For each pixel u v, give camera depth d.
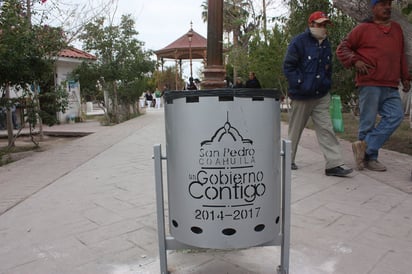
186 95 2.29
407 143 7.55
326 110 5.08
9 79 8.27
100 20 16.33
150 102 36.81
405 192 4.37
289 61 4.96
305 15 9.40
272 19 12.91
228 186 2.29
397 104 5.15
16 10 8.20
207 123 2.27
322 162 6.08
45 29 9.29
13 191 4.95
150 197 4.48
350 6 5.29
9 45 7.71
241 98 2.25
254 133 2.30
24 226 3.68
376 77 5.06
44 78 9.59
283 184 2.56
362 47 5.09
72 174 5.87
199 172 2.31
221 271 2.73
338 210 3.84
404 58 5.18
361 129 5.42
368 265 2.74
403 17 5.27
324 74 4.93
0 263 2.92
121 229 3.52
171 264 2.84
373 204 3.99
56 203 4.37
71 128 15.33
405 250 2.96
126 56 16.27
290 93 5.15
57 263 2.90
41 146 10.73
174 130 2.39
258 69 14.11
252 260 2.89
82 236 3.38
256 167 2.32
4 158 8.39
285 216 2.56
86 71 15.84
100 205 4.24
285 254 2.59
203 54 25.25
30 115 9.73
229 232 2.33
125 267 2.82
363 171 5.35
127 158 7.09
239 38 20.02
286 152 2.52
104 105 18.14
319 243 3.11
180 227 2.44
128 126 14.25
